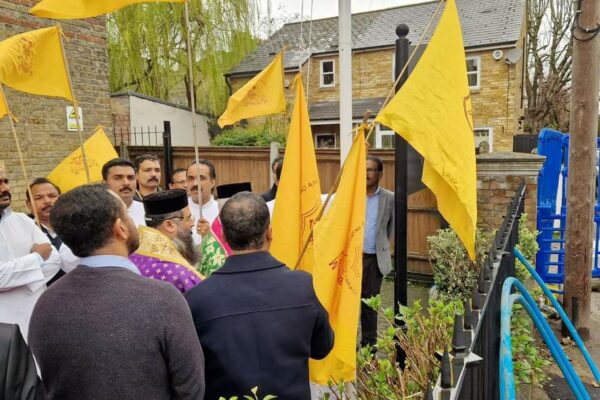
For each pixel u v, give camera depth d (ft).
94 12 9.36
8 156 21.31
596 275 23.03
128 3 9.52
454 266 16.75
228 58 55.77
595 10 17.08
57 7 9.13
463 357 5.43
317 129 66.64
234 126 56.49
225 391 6.44
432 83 8.46
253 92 12.49
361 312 15.31
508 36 57.00
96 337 5.22
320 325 7.00
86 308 5.33
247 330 6.46
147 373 5.30
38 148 22.47
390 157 23.84
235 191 18.75
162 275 7.57
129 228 6.01
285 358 6.56
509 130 57.77
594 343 17.67
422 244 23.58
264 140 41.65
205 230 11.15
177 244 8.82
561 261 22.34
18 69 10.27
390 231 15.67
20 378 4.58
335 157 25.38
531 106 83.76
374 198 15.51
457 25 8.63
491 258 8.82
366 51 63.98
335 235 8.14
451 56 8.57
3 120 21.09
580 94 17.63
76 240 5.62
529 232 18.06
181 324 5.52
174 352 5.42
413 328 8.77
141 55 51.37
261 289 6.68
